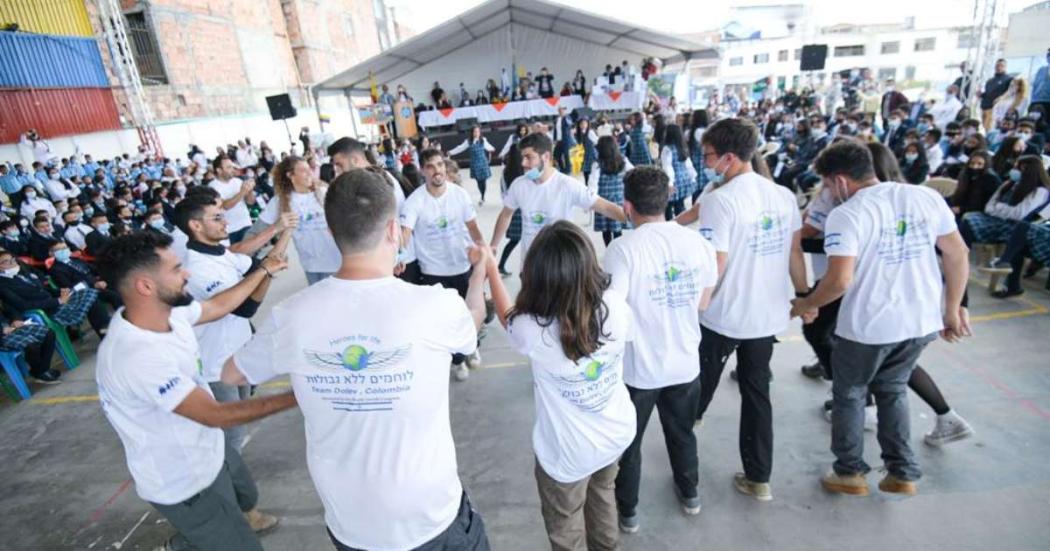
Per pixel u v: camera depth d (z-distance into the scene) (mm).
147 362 1469
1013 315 3740
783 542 2088
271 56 21578
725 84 29359
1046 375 2990
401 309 1161
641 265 1808
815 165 2119
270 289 5867
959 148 6305
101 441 3318
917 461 2416
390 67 16547
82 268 5664
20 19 11695
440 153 3281
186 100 16391
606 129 10617
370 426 1181
